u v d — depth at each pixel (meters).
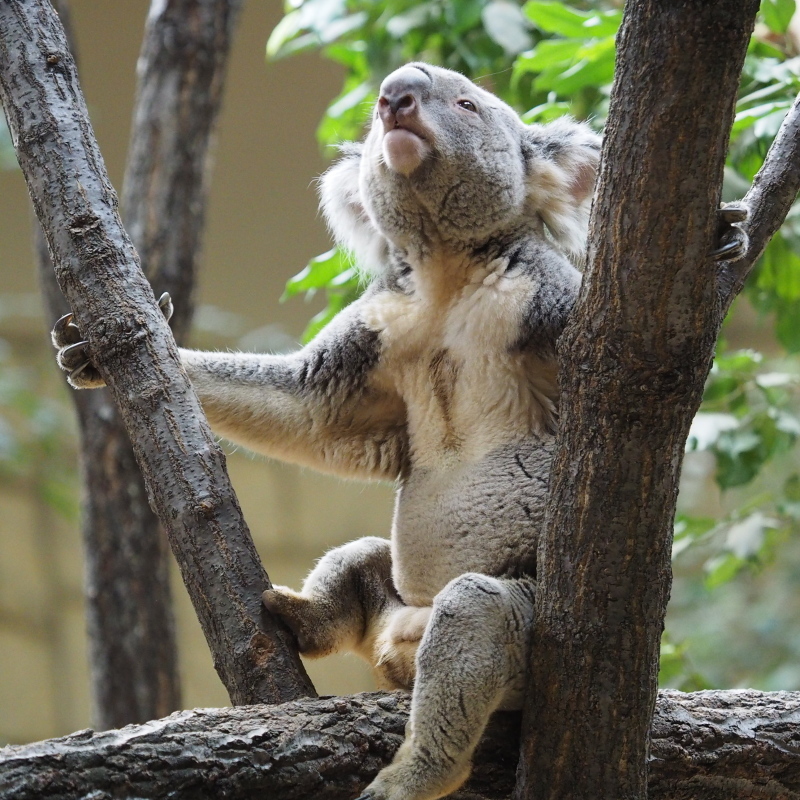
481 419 7.76
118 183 27.73
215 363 8.45
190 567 7.00
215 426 8.43
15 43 7.49
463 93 8.19
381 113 7.98
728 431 11.03
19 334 29.72
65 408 28.50
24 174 7.44
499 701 6.35
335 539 30.56
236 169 28.88
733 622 27.02
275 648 6.96
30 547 29.08
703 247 5.59
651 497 5.97
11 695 28.41
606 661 6.12
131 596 12.27
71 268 7.21
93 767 5.50
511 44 12.18
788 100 9.85
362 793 6.03
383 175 8.18
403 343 8.07
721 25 5.27
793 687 22.89
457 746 6.18
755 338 30.48
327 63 28.08
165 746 5.71
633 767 6.24
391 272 8.69
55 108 7.40
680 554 11.88
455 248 8.14
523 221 8.39
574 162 8.64
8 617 28.77
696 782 6.96
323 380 8.38
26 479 28.89
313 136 28.83
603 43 10.09
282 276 29.91
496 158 8.07
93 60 27.11
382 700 6.54
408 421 8.19
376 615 8.08
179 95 12.51
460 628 6.30
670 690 7.41
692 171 5.46
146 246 12.28
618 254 5.71
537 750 6.30
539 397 7.74
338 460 8.62
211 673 28.48
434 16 12.95
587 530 6.06
